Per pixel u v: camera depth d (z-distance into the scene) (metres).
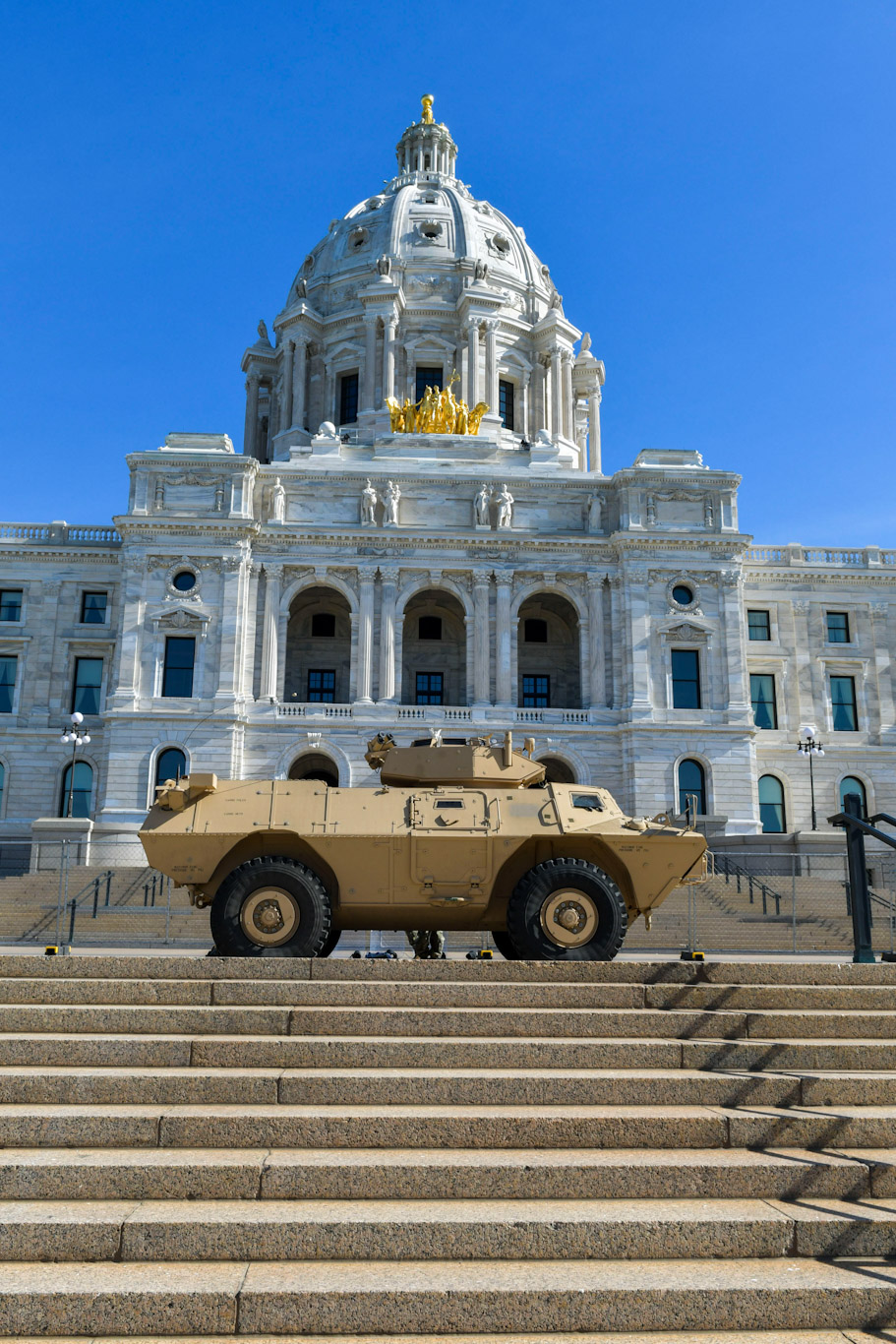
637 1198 8.97
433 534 57.09
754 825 54.56
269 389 84.62
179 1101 10.20
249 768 54.41
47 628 62.12
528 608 63.91
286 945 14.77
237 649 55.00
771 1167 9.09
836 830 47.50
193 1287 7.61
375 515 57.84
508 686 56.34
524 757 17.58
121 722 53.75
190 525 55.84
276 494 57.91
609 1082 10.37
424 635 63.94
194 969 12.95
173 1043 10.91
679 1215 8.48
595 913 14.80
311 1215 8.40
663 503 58.12
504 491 58.88
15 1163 8.91
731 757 55.47
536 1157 9.30
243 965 12.97
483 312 77.06
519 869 15.80
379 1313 7.54
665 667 56.44
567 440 80.06
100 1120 9.52
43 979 12.77
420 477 59.09
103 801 53.12
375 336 76.38
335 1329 7.51
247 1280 7.75
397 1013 11.62
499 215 87.56
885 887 37.44
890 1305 7.74
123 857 48.16
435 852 15.52
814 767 62.12
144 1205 8.68
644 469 58.06
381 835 15.41
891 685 63.59
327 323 79.56
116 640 61.47
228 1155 9.25
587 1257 8.27
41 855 47.19
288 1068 10.88
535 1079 10.35
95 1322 7.48
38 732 60.59
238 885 14.84
